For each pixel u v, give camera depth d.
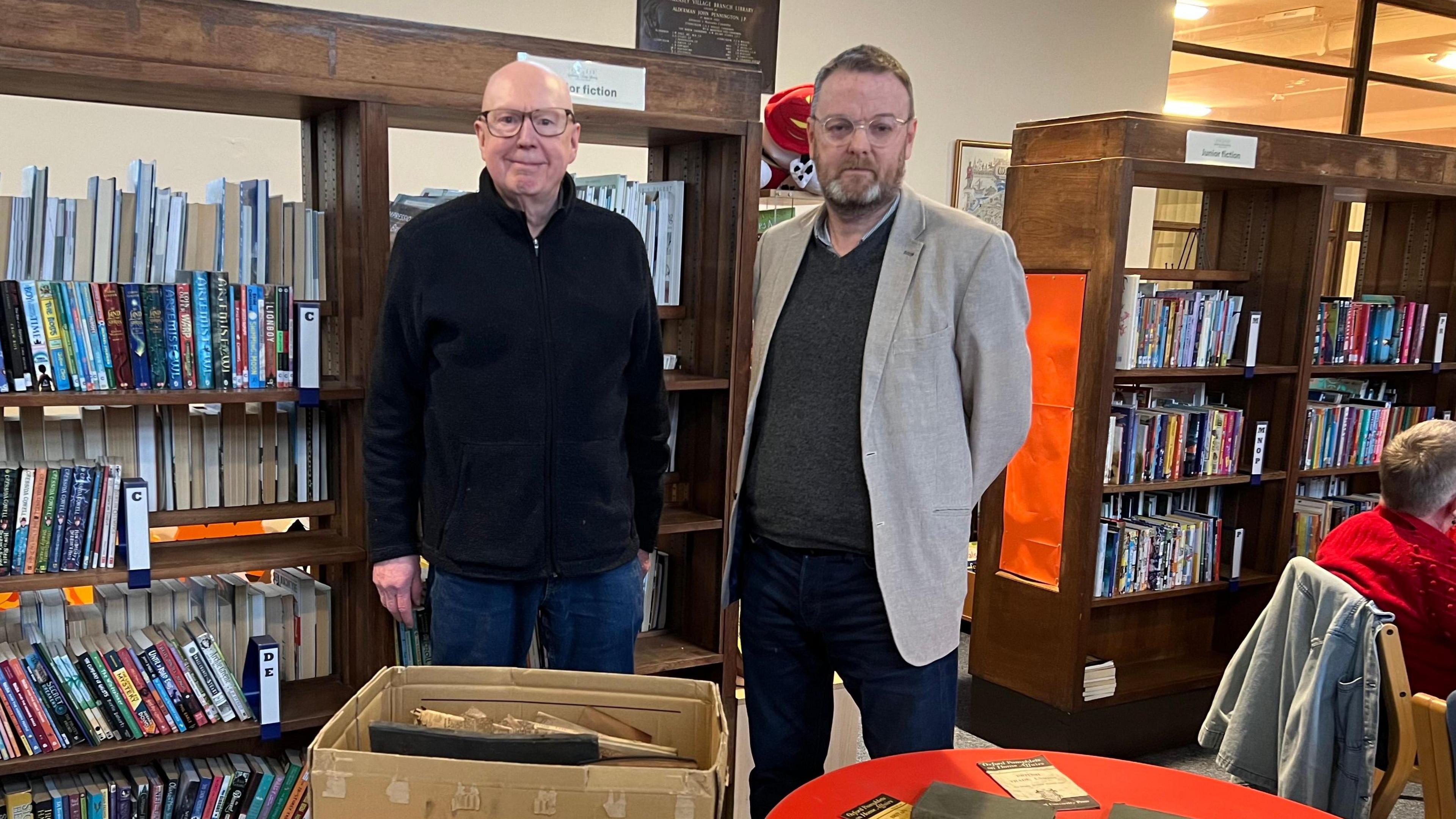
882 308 1.86
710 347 2.46
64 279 1.91
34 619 2.01
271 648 2.01
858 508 1.87
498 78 1.71
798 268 2.00
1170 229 6.05
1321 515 4.03
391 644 2.13
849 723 2.72
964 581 1.94
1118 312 3.11
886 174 1.83
